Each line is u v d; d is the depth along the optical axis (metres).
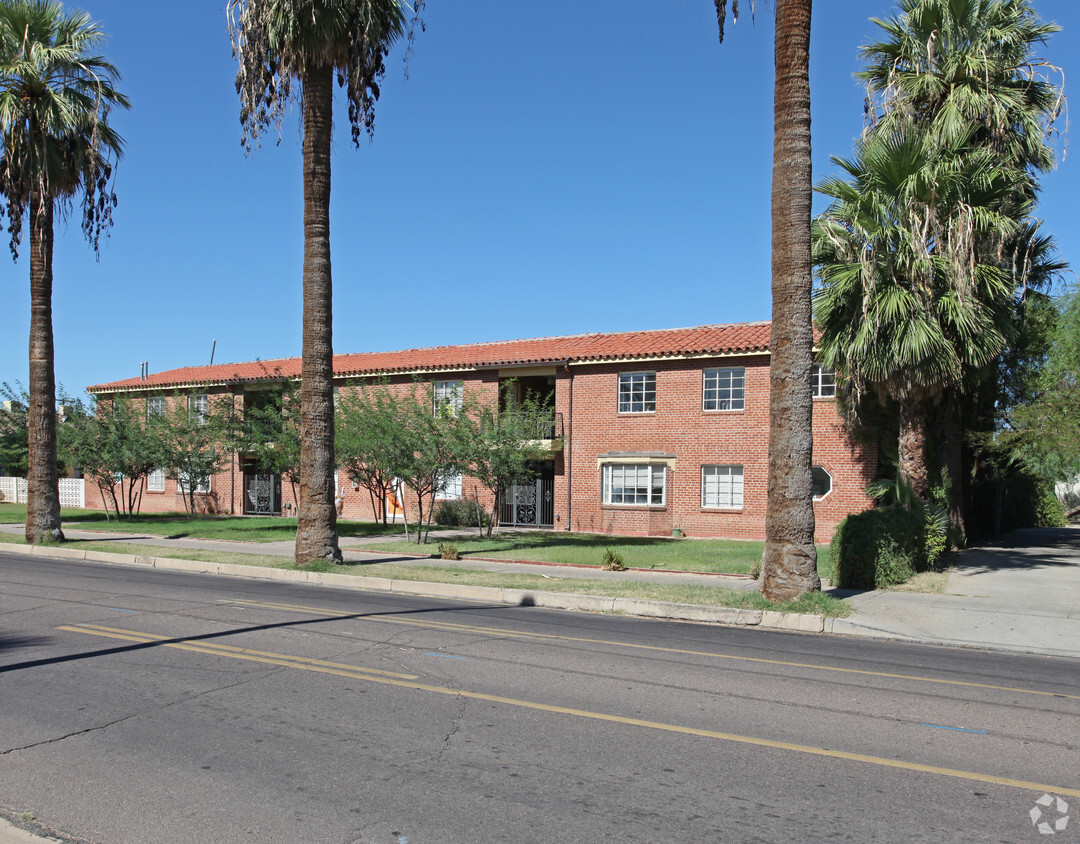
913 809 4.82
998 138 19.03
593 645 9.67
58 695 7.11
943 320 16.88
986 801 4.96
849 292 17.11
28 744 5.85
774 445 12.36
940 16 19.28
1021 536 27.80
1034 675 8.61
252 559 18.69
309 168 16.98
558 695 7.28
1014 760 5.71
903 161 16.88
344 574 16.20
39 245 22.33
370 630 10.34
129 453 31.34
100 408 32.41
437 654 8.93
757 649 9.68
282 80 16.61
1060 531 31.39
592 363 29.17
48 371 22.84
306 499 17.48
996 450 22.25
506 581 15.02
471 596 14.31
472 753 5.73
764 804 4.88
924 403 17.66
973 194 17.22
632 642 9.95
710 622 11.91
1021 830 4.55
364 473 25.70
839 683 7.92
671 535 27.58
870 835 4.46
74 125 20.78
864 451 24.70
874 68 20.59
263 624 10.63
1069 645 10.23
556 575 16.23
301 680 7.68
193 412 33.25
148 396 38.00
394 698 7.10
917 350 16.12
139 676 7.78
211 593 13.77
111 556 20.22
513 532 28.19
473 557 19.72
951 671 8.68
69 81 21.50
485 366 30.44
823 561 18.59
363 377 32.41
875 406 22.56
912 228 16.53
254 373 37.03
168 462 32.00
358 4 16.11
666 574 16.45
